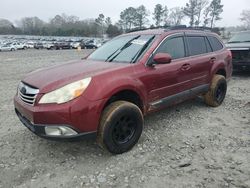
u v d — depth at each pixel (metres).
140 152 4.07
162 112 5.80
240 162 3.78
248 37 10.88
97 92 3.62
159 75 4.46
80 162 3.81
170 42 4.88
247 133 4.76
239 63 9.98
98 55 5.04
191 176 3.46
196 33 5.68
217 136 4.64
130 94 4.20
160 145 4.30
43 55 31.72
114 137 3.84
